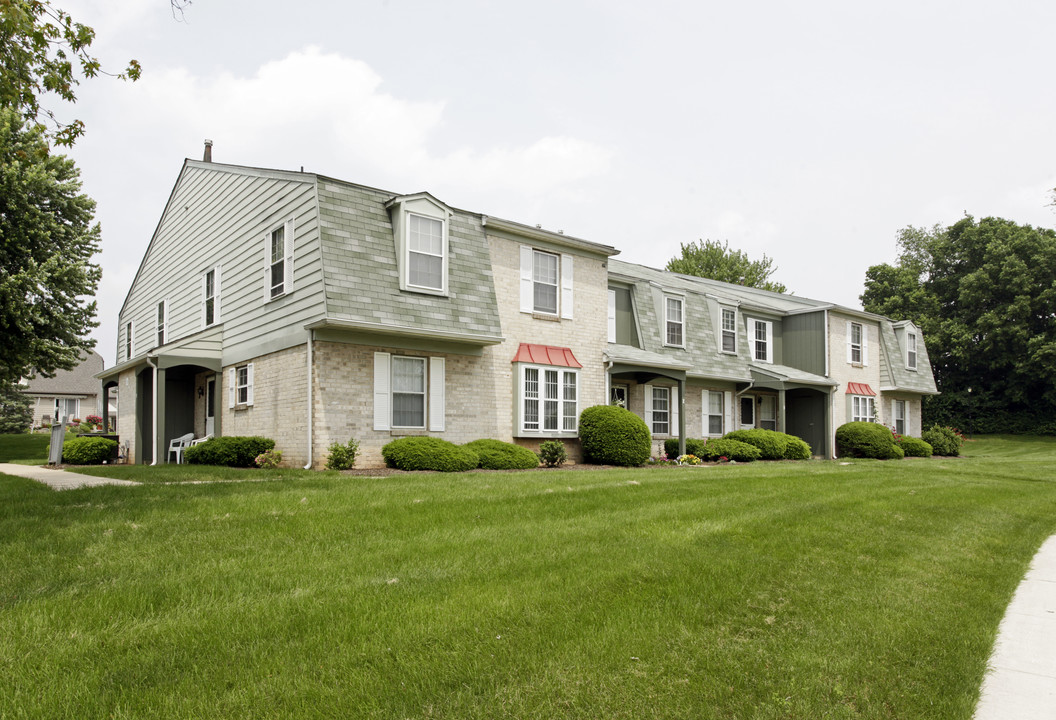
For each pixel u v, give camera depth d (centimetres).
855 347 2873
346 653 418
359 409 1426
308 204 1426
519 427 1677
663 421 2178
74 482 1119
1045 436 4184
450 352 1577
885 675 429
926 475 1543
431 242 1528
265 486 995
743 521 823
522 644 440
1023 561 754
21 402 4006
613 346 2028
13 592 511
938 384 4681
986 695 419
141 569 572
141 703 354
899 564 695
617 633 464
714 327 2388
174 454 1944
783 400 2381
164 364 1669
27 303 2219
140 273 2475
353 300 1381
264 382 1556
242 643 430
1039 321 4275
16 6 743
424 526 745
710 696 388
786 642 473
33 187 2252
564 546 676
